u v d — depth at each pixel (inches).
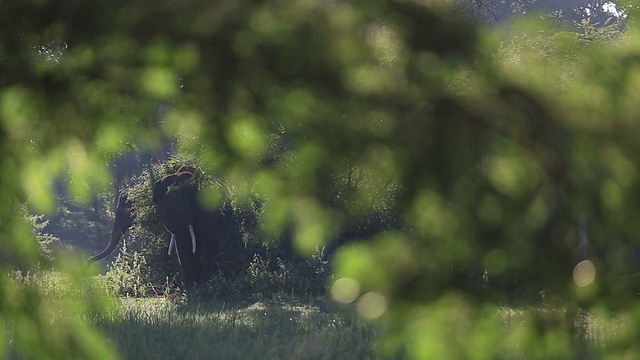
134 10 387.9
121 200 3659.0
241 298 3034.0
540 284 380.5
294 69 378.0
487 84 370.9
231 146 404.2
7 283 455.2
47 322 457.7
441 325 385.1
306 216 398.0
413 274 378.0
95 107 410.0
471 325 384.8
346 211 393.1
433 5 371.6
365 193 388.2
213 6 382.0
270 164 405.4
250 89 385.4
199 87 391.5
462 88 372.2
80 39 396.2
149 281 3378.4
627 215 373.4
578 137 368.8
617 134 369.7
